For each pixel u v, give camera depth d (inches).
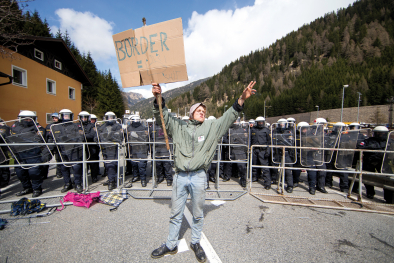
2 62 450.3
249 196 171.3
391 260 88.5
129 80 108.0
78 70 761.6
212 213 134.4
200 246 90.0
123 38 106.7
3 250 89.4
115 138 177.3
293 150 201.6
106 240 98.8
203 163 84.1
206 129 85.8
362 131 217.8
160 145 195.6
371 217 134.6
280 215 133.7
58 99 665.6
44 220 118.7
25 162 153.8
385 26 5123.0
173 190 89.2
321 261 86.7
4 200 148.4
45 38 558.9
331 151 190.5
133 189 176.9
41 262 82.1
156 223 117.1
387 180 160.4
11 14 295.6
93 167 205.2
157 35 101.9
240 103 87.4
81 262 82.5
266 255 89.8
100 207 138.9
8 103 467.2
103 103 1604.3
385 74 2842.0
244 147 193.3
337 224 122.7
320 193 188.7
